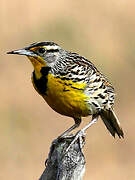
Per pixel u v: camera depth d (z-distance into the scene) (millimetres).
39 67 7223
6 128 12734
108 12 17438
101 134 12852
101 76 7512
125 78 15156
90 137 12734
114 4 17844
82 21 16906
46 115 13312
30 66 15336
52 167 6242
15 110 13242
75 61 7285
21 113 13172
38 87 7238
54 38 16359
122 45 16094
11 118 12984
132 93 14672
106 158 12242
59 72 7156
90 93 7273
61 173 6184
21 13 17328
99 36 16406
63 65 7211
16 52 7262
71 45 16094
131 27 16781
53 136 12617
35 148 12211
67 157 6258
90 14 17328
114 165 12023
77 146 6391
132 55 15727
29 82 14516
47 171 6234
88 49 15914
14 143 12305
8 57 15680
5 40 16172
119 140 12766
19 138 12484
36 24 16859
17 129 12758
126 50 15906
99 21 17031
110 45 16094
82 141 6871
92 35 16422
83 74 7215
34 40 16250
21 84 14406
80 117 7500
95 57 15641
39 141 12438
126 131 12992
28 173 11523
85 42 16156
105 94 7512
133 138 12836
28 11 17406
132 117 13609
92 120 7570
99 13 17422
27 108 13422
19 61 15586
